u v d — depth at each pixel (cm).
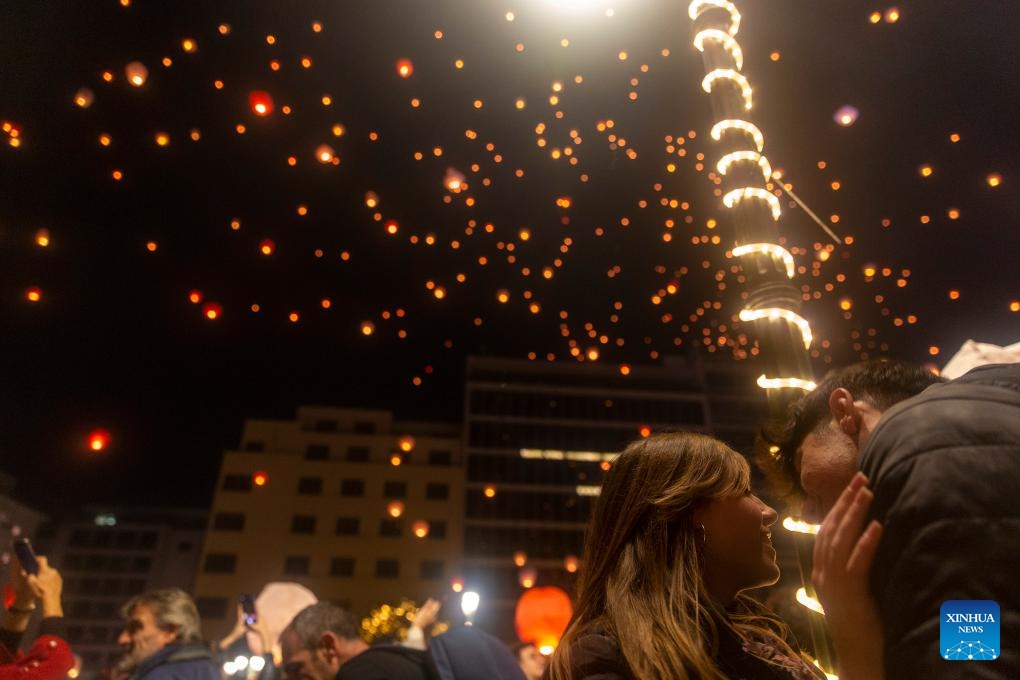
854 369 150
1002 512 91
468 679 263
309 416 5078
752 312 231
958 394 107
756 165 251
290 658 330
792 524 176
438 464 4956
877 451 110
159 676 304
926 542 93
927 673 87
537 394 5262
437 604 445
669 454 150
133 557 6019
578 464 5031
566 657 131
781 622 168
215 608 4256
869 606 105
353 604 4362
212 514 4503
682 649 121
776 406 214
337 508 4616
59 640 280
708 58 275
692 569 135
